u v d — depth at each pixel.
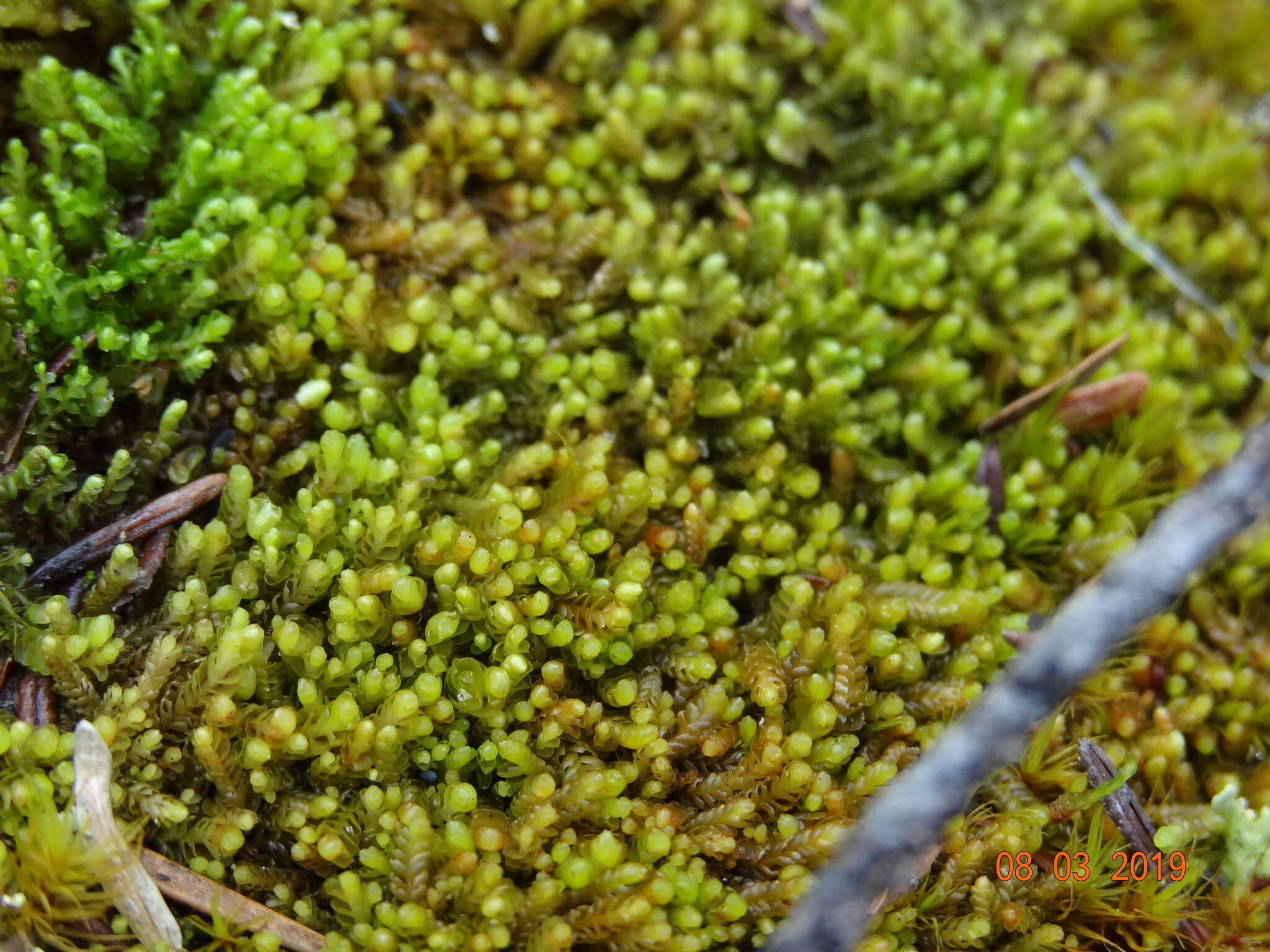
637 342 0.12
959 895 0.11
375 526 0.11
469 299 0.12
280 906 0.11
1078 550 0.12
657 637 0.12
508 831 0.11
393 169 0.12
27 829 0.11
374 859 0.11
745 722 0.11
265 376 0.12
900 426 0.12
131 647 0.11
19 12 0.12
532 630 0.11
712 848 0.11
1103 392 0.12
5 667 0.11
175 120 0.12
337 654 0.11
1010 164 0.12
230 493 0.11
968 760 0.10
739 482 0.12
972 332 0.12
